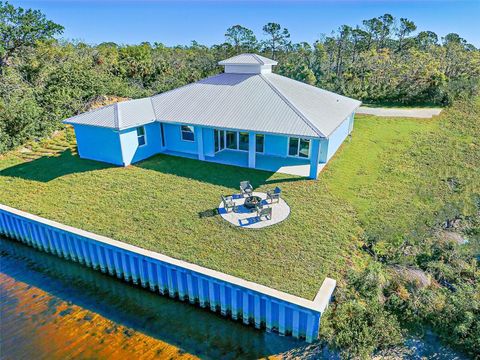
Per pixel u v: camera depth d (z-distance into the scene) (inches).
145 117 928.3
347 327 457.1
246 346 470.9
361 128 1208.8
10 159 983.6
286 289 472.7
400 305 486.6
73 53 1782.7
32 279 623.8
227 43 2388.0
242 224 629.0
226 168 869.8
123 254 567.5
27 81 1476.4
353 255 557.3
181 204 701.9
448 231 641.6
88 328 506.6
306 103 919.0
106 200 727.1
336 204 698.2
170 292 552.7
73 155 994.7
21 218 676.7
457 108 1437.0
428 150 1008.9
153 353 462.3
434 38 2518.5
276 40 2440.9
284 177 815.7
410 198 733.3
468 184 800.9
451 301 478.3
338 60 2118.6
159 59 2055.9
